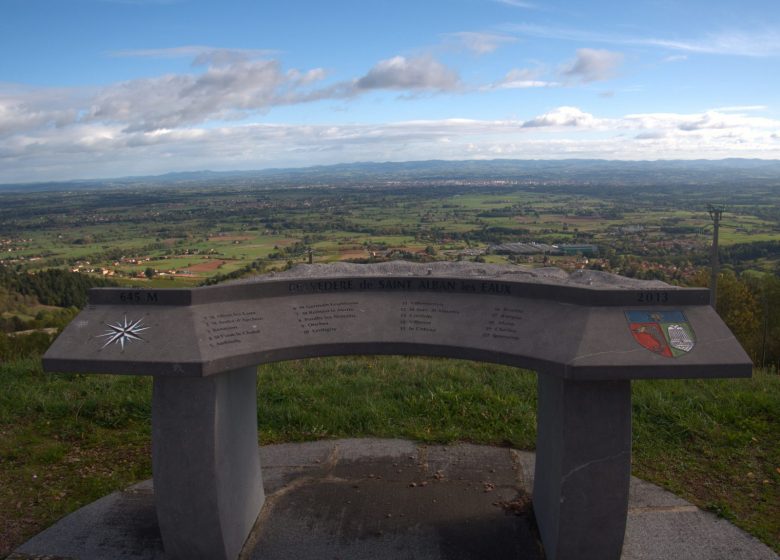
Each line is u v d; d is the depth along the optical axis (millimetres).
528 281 3648
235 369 3418
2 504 4273
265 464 4785
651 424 5355
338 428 5465
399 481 4488
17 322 21875
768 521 3939
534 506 3971
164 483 3416
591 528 3357
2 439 5258
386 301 3814
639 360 3041
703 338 3154
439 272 4578
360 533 3824
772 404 5488
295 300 3791
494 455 4910
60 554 3654
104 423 5625
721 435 5086
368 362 7570
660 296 3350
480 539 3746
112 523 3979
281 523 3945
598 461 3293
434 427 5449
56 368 3227
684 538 3746
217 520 3426
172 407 3354
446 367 7066
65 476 4695
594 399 3250
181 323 3395
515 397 5914
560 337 3242
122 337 3322
